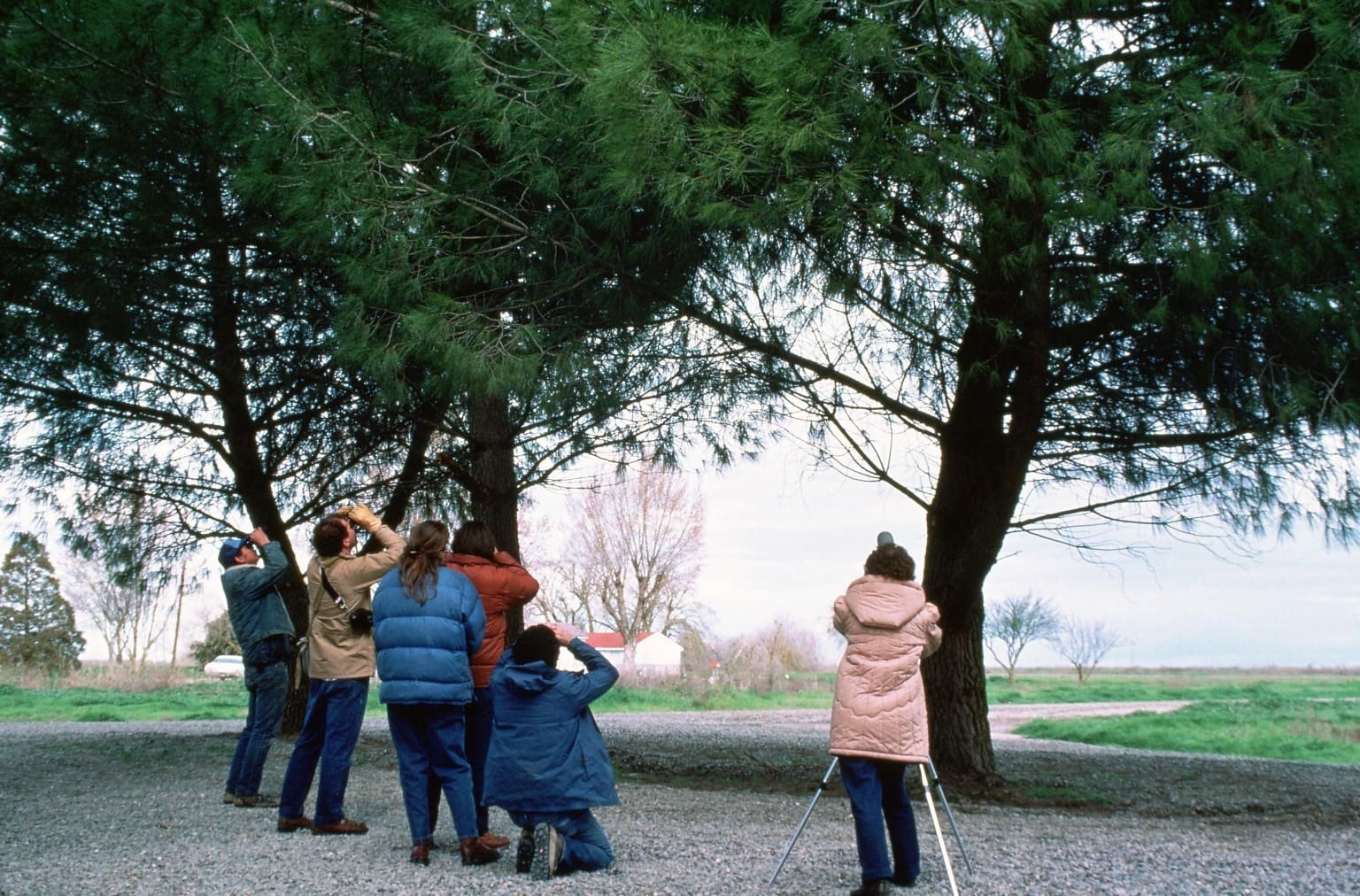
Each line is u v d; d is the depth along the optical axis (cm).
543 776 477
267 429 1105
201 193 796
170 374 1014
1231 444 733
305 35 684
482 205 677
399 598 505
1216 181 581
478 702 552
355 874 477
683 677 3616
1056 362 738
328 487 1185
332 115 643
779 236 611
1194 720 2303
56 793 756
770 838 594
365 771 927
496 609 560
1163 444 779
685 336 777
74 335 859
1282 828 711
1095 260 629
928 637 479
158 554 1182
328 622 582
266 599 702
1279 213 542
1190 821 758
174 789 782
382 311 689
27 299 825
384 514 1187
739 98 580
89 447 1064
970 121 591
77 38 716
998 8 526
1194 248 546
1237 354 650
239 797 686
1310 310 582
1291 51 575
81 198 791
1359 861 543
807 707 3127
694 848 557
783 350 782
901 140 566
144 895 436
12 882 461
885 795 473
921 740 461
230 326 904
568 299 725
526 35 618
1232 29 577
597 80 560
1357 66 531
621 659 4978
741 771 1071
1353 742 1875
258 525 1170
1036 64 574
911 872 469
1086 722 2275
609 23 579
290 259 872
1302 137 539
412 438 1124
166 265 838
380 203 641
